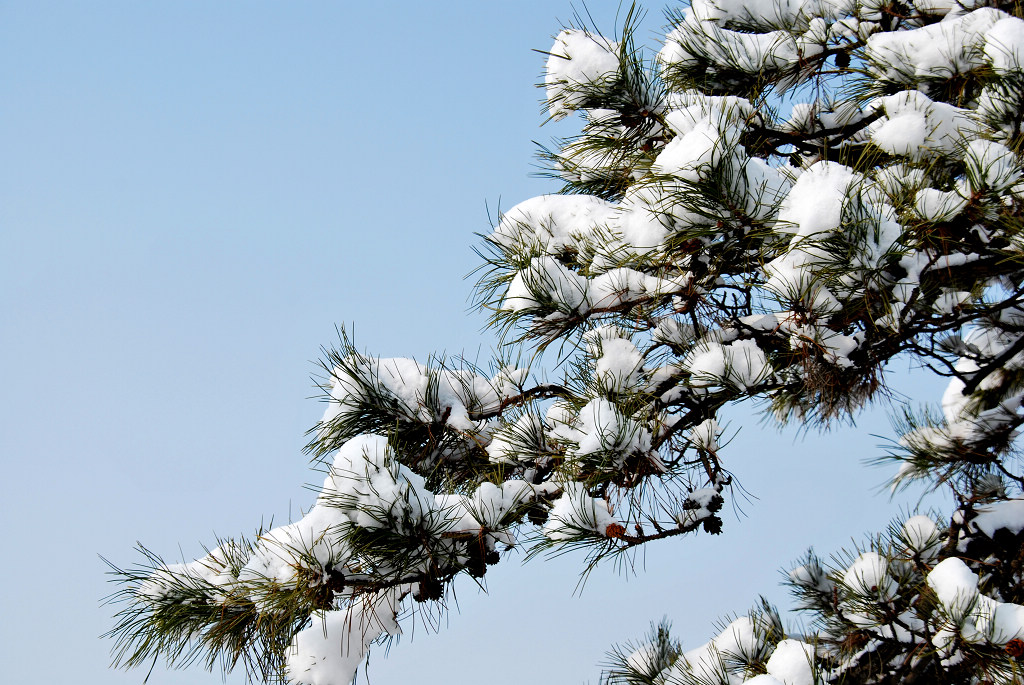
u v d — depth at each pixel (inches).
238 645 222.7
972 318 228.2
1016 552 234.2
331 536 220.5
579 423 225.3
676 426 230.1
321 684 223.6
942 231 221.3
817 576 244.2
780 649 230.5
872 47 232.8
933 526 236.4
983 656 219.3
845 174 220.1
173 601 221.9
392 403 229.1
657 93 233.0
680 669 239.1
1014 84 223.5
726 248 224.8
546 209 236.4
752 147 235.0
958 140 225.9
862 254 218.7
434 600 223.0
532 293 226.8
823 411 227.6
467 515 223.1
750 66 239.0
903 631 230.4
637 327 230.7
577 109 235.0
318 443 229.0
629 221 227.5
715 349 226.1
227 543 224.4
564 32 234.1
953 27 230.7
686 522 227.5
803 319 221.9
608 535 223.3
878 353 225.8
